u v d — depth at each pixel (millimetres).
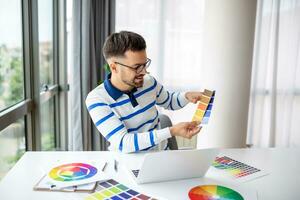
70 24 2740
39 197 932
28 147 2156
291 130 3436
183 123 1111
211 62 2400
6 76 1819
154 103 1419
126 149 1146
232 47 2320
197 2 3049
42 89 2494
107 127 1183
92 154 1319
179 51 3115
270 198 960
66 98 2914
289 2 3123
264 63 3205
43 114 2617
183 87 3174
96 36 2850
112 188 1003
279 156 1380
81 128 2801
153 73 3113
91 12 2736
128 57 1161
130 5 2984
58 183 1005
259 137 3367
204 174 1111
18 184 1015
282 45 3215
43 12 2535
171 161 1007
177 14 3053
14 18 1943
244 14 2281
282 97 3322
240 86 2385
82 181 1022
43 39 2535
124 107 1297
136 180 1044
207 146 2502
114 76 1250
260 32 3137
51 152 1336
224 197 949
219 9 2305
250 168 1216
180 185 1034
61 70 2865
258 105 3311
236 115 2424
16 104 1882
